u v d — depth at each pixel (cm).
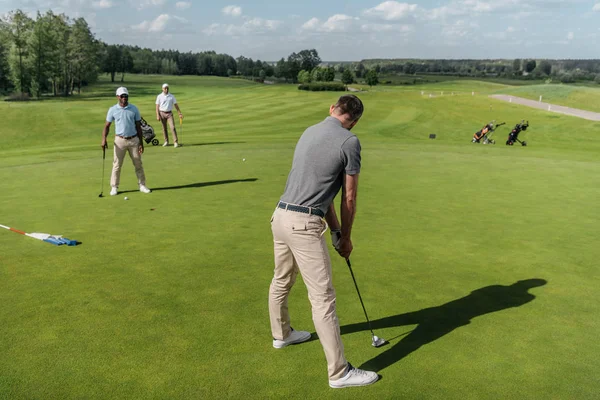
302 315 395
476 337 362
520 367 321
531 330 374
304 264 313
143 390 289
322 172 308
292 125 2489
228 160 1259
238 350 338
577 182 1033
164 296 423
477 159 1355
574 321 391
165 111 1543
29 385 291
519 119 3406
